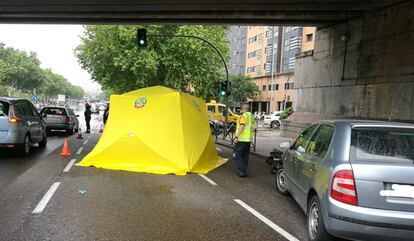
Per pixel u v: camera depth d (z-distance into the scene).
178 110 11.15
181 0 14.85
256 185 9.12
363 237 4.39
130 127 10.85
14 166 10.40
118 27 30.11
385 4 13.83
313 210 5.27
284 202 7.47
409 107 12.54
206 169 11.12
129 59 29.88
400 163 4.55
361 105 15.50
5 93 78.94
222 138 22.42
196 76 32.69
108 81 34.03
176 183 8.95
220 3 15.16
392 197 4.39
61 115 21.78
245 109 10.30
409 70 12.62
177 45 30.61
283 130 24.66
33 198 7.10
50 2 15.78
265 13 16.41
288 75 67.25
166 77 31.94
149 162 10.58
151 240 5.16
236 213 6.61
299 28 65.25
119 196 7.48
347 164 4.58
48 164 10.85
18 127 11.70
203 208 6.86
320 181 4.97
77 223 5.76
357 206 4.41
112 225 5.72
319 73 19.66
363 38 15.51
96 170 10.16
